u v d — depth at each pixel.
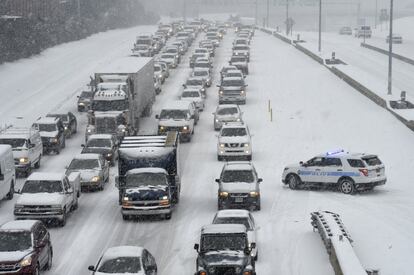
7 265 25.19
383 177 40.22
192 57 98.38
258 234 32.50
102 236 32.59
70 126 56.94
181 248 30.72
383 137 54.34
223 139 48.44
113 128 52.22
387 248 30.53
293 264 28.28
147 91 62.81
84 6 155.38
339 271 25.73
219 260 24.94
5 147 39.50
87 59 105.75
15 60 98.25
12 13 104.69
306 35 159.88
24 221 27.66
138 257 24.09
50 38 118.38
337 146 52.19
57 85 83.50
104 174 42.19
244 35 137.38
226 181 36.66
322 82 81.38
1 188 37.56
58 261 29.11
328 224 30.53
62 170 46.00
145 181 35.09
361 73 81.50
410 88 78.69
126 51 116.19
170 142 36.75
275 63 100.62
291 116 63.84
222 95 69.75
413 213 35.78
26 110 68.56
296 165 41.06
